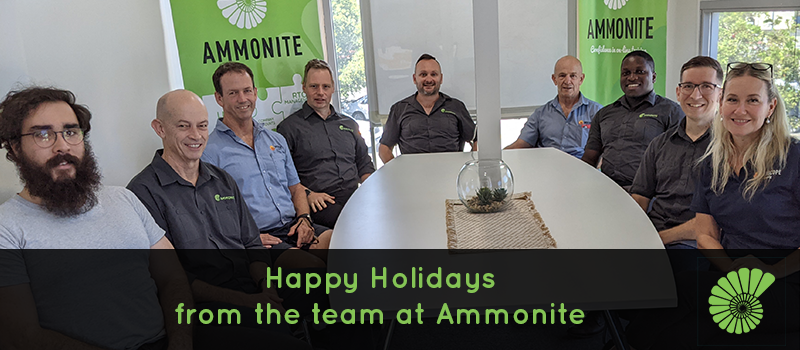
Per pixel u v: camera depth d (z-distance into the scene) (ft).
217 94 9.87
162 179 7.01
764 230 6.29
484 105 7.02
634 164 11.23
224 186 7.60
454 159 10.39
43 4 10.71
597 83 14.29
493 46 6.87
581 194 7.18
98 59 11.47
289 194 10.15
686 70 8.10
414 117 13.17
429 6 14.02
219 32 12.05
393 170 9.53
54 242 5.20
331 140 11.91
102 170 11.73
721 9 13.96
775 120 6.09
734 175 6.38
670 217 8.21
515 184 7.93
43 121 5.20
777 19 13.14
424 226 6.18
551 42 14.58
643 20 13.97
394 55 14.28
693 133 8.20
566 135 12.94
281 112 12.76
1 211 5.09
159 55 12.29
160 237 6.26
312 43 12.69
